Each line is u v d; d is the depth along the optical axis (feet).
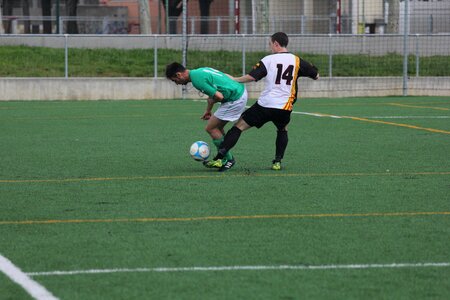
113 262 49.57
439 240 55.31
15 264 49.14
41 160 93.35
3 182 78.28
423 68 229.04
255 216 62.69
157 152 100.48
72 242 54.49
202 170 85.40
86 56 226.58
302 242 54.65
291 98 82.48
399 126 132.36
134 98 198.29
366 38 237.86
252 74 81.71
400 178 80.69
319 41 238.68
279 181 78.64
